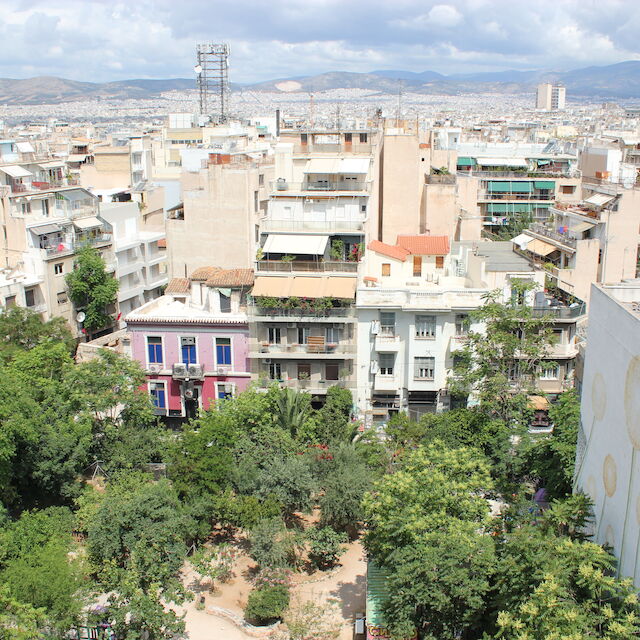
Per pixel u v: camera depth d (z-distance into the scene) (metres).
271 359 63.38
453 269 70.50
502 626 29.48
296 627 42.84
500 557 34.59
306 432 57.16
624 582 28.06
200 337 63.00
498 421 49.94
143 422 57.47
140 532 43.59
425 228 93.81
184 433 55.53
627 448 30.91
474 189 109.50
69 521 49.22
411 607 35.78
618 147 127.62
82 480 55.38
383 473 51.78
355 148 90.19
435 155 115.62
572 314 60.56
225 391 63.84
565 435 44.22
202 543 51.56
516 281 54.44
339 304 62.16
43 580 38.03
